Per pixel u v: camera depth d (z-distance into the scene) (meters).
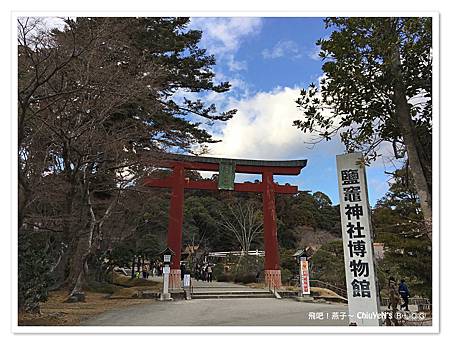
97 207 18.36
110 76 11.77
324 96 6.71
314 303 17.52
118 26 12.29
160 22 17.61
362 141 6.76
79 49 10.84
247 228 38.06
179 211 20.67
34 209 12.73
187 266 36.56
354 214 7.42
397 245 12.93
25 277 10.70
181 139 18.16
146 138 16.33
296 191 22.95
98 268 22.91
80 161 11.71
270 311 13.73
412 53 6.49
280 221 41.66
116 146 12.97
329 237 43.22
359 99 6.61
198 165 21.58
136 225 21.69
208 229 41.28
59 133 11.24
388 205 14.16
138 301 16.52
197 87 18.12
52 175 12.70
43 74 9.60
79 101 11.53
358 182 7.46
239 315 12.55
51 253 15.13
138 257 29.14
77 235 13.56
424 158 6.91
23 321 10.27
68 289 17.58
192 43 18.25
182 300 17.48
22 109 9.16
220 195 44.91
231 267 31.91
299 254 19.67
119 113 15.03
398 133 7.02
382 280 17.70
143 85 12.70
